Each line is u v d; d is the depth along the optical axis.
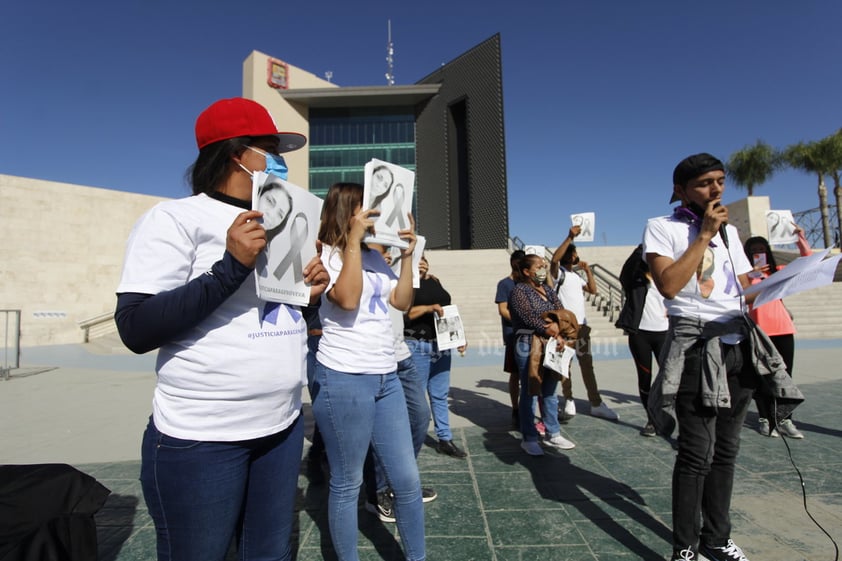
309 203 1.57
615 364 8.23
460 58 38.78
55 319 16.08
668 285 2.12
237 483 1.33
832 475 3.25
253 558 1.49
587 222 5.88
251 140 1.46
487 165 36.25
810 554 2.32
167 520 1.28
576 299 4.94
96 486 2.04
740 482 3.17
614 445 3.99
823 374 6.74
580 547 2.45
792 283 1.96
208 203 1.38
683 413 2.20
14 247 15.45
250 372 1.31
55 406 5.97
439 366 3.90
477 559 2.36
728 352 2.19
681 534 2.18
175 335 1.18
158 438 1.26
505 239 34.50
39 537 1.69
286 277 1.42
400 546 2.53
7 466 2.10
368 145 41.47
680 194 2.36
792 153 21.31
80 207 16.92
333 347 2.04
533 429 3.79
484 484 3.25
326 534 2.65
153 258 1.22
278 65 39.19
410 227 2.29
